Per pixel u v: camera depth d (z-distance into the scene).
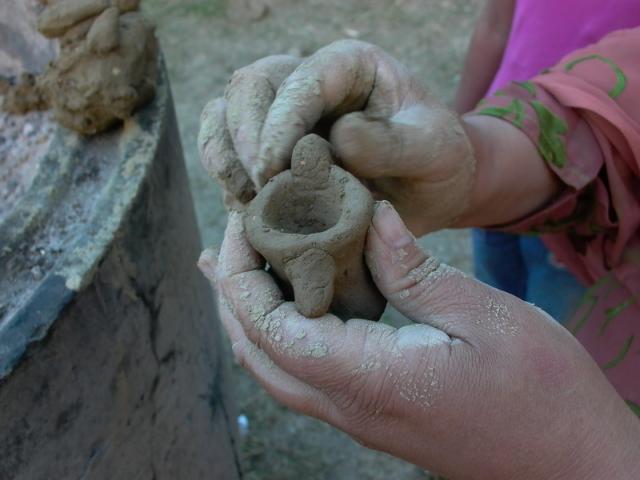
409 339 0.22
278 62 0.29
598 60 0.33
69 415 0.28
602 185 0.33
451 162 0.29
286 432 0.60
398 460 0.58
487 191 0.32
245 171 0.28
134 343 0.32
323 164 0.24
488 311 0.23
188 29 1.05
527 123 0.33
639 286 0.34
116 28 0.36
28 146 0.38
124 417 0.32
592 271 0.37
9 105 0.40
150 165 0.33
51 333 0.27
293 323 0.22
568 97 0.33
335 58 0.27
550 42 0.40
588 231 0.36
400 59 0.98
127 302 0.31
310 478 0.57
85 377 0.29
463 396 0.22
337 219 0.24
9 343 0.26
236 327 0.27
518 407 0.22
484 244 0.48
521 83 0.35
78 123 0.36
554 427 0.23
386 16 1.07
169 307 0.36
